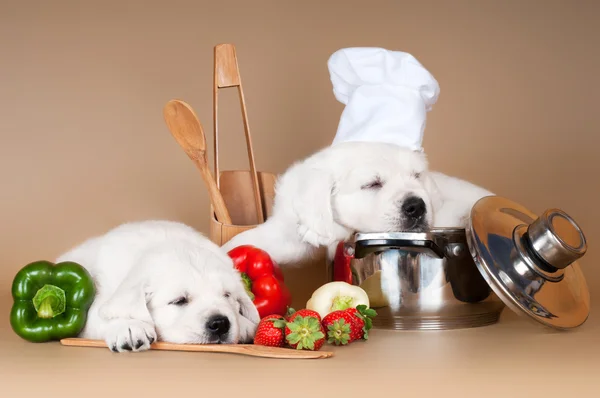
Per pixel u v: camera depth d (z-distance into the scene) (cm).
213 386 115
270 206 169
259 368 122
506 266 139
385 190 147
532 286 140
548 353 129
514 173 198
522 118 198
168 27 201
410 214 145
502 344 134
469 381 116
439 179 163
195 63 201
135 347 127
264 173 169
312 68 200
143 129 200
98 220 199
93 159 199
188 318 128
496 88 199
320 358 126
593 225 197
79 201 199
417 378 117
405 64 154
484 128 199
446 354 129
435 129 199
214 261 133
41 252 197
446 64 199
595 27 197
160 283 129
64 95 199
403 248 142
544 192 198
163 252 132
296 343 128
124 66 200
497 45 199
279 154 201
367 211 147
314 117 201
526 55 198
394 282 143
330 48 200
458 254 143
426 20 199
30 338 135
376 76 155
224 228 161
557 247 138
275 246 155
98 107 199
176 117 158
